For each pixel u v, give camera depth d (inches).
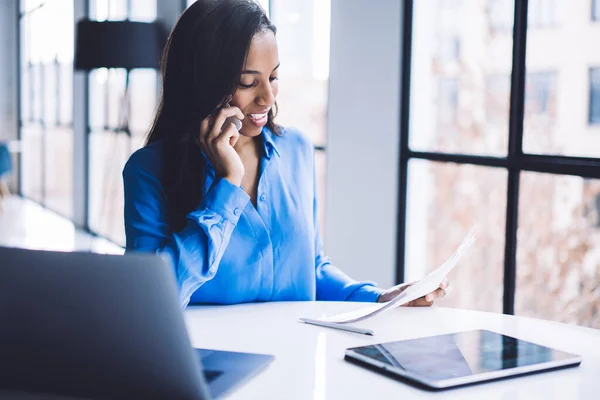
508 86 103.3
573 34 105.0
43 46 383.2
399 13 121.7
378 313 60.4
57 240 279.3
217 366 45.3
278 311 62.0
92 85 303.6
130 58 195.0
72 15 329.1
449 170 125.4
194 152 65.7
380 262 128.3
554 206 106.0
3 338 34.7
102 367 34.8
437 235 127.0
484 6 123.3
